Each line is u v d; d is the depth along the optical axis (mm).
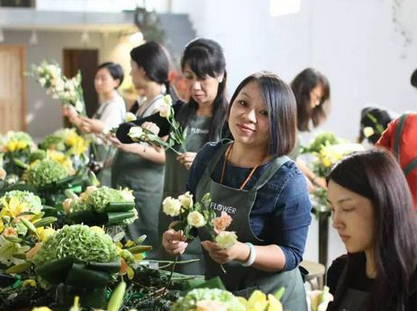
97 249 2111
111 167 4359
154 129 3295
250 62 9133
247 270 2389
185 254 3137
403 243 1832
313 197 4320
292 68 8109
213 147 2582
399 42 6461
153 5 13258
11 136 4957
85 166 4445
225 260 2189
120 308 2184
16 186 3508
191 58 3373
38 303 2217
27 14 13773
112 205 2623
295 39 8023
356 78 6965
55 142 5066
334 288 2133
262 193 2352
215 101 3406
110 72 5906
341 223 1891
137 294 2322
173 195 3520
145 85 4156
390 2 6523
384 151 1921
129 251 2311
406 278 1834
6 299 2254
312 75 4457
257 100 2359
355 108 6984
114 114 5625
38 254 2150
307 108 4430
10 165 4648
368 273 1966
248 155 2424
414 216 1869
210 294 1694
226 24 9836
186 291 2090
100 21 13812
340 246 5637
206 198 2244
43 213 2648
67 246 2109
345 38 7105
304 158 6254
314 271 3873
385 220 1833
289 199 2322
